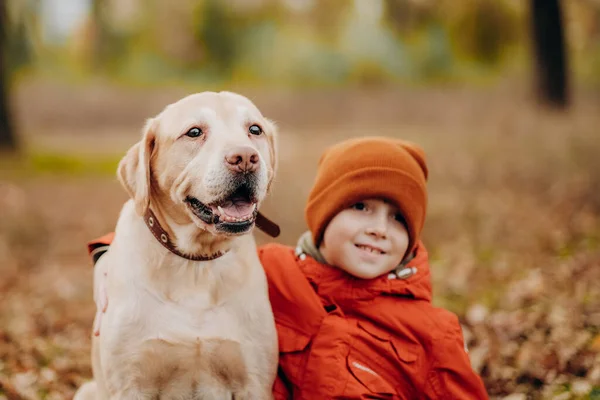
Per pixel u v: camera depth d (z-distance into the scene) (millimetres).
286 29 27312
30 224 8883
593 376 3422
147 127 2732
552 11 14828
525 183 8883
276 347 2785
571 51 21641
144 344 2596
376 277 2898
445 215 7883
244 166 2480
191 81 25891
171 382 2686
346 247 2830
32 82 23375
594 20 21922
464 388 2730
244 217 2516
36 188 11070
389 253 2844
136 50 26938
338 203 2838
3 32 13711
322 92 23047
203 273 2674
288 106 21359
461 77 24031
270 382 2775
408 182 2830
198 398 2740
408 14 24797
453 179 9727
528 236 6637
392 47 25391
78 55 26797
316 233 2963
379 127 17062
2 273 6883
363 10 26766
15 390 3736
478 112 16891
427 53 24781
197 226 2627
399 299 2900
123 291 2637
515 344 4031
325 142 15516
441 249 6711
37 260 7375
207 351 2643
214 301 2672
